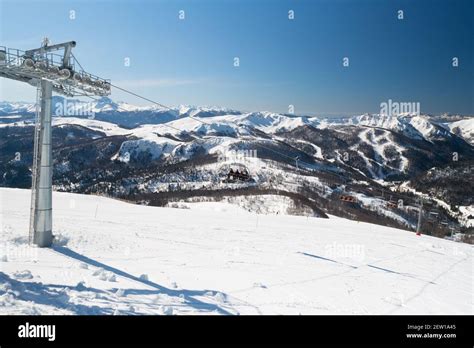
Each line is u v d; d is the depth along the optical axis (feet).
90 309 31.73
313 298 45.96
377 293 52.24
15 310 28.25
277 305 41.65
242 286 47.37
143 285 42.29
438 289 59.21
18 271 39.47
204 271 52.70
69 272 42.88
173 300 38.45
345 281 56.29
